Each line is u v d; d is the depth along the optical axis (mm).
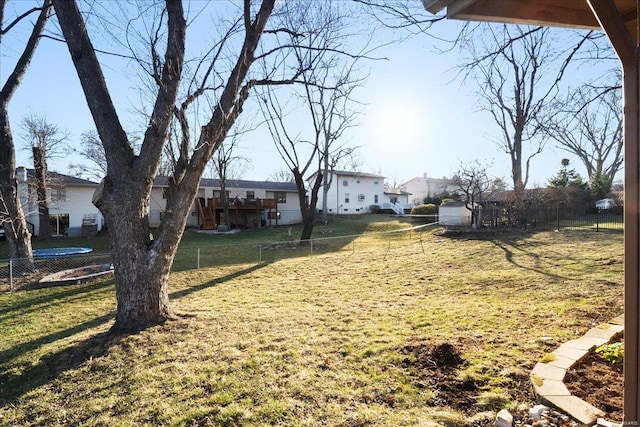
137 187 5023
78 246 17312
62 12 4777
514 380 2953
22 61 9992
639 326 1895
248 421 2727
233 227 26109
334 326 4844
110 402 3221
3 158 10016
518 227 14469
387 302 6105
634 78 1895
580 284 6184
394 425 2510
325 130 17938
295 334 4570
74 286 8766
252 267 10836
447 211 16750
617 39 1869
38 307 7105
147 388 3365
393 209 37000
